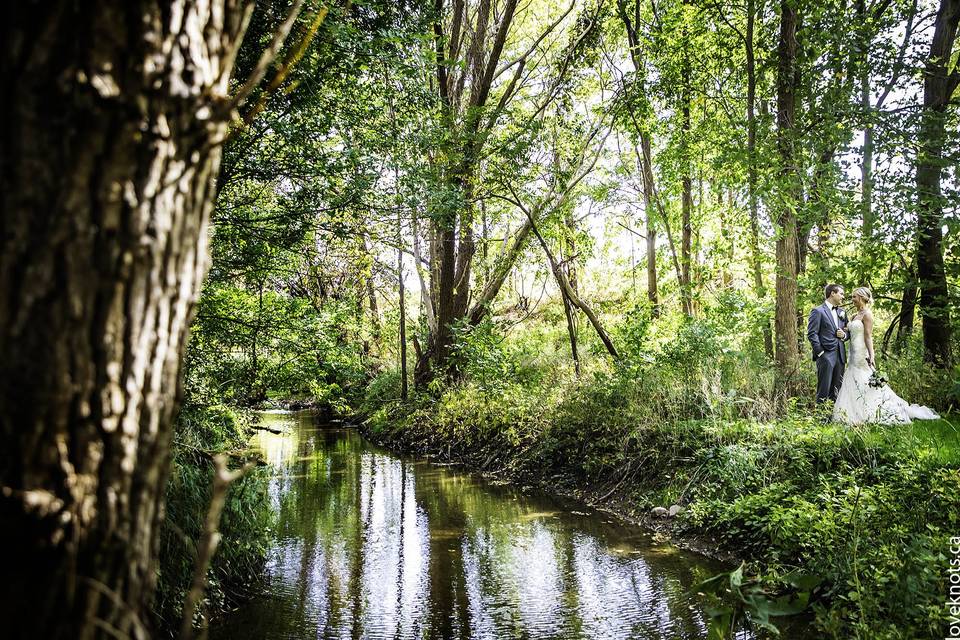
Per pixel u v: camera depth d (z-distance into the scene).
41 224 1.41
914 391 9.51
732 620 4.33
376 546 8.12
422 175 8.16
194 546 5.64
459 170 13.31
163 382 1.61
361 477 12.73
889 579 4.48
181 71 1.58
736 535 7.19
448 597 6.35
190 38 1.60
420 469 13.53
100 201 1.45
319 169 7.18
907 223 10.35
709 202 17.94
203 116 1.63
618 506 9.42
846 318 9.52
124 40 1.48
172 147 1.57
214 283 7.34
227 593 6.29
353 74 6.95
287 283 9.67
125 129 1.47
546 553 7.62
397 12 7.48
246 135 6.64
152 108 1.52
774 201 10.92
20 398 1.38
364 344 22.84
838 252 13.02
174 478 5.71
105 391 1.47
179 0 1.57
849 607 4.71
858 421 8.02
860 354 8.34
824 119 10.71
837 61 10.72
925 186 10.30
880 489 5.64
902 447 6.49
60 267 1.41
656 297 20.06
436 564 7.36
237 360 7.77
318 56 6.47
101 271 1.46
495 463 13.11
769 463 7.69
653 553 7.39
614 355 14.48
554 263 15.12
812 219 10.83
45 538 1.39
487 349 16.03
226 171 6.77
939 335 10.98
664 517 8.43
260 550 7.28
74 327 1.43
